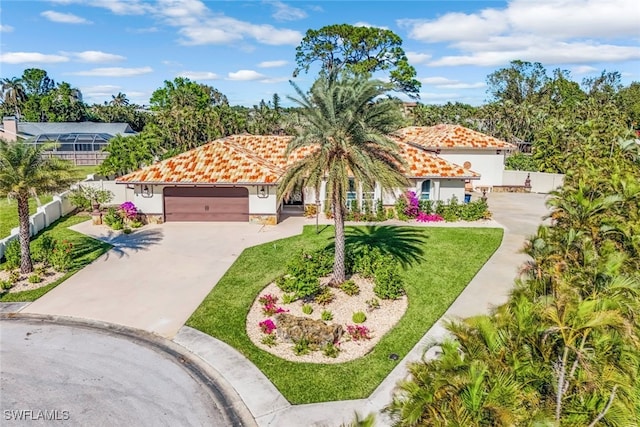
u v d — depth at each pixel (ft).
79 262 64.95
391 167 53.62
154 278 59.26
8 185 55.52
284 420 32.73
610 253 39.70
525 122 198.90
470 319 27.07
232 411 33.76
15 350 41.68
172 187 86.89
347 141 50.60
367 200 90.07
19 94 314.55
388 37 184.03
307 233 79.97
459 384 23.11
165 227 84.43
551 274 36.19
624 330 25.66
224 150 91.30
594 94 269.03
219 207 87.66
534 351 26.05
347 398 35.12
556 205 52.54
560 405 24.89
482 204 90.02
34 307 50.52
